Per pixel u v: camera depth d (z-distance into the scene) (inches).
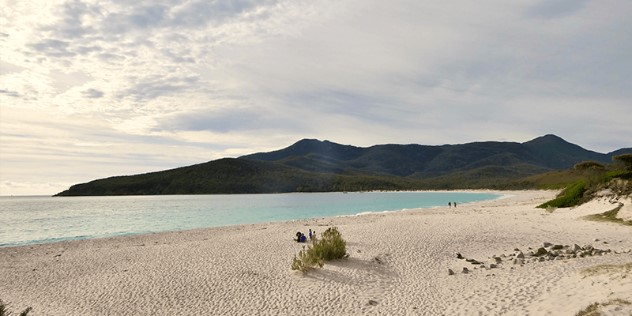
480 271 545.0
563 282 396.2
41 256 884.6
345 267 606.2
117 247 970.7
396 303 437.4
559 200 1453.0
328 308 436.8
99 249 938.7
